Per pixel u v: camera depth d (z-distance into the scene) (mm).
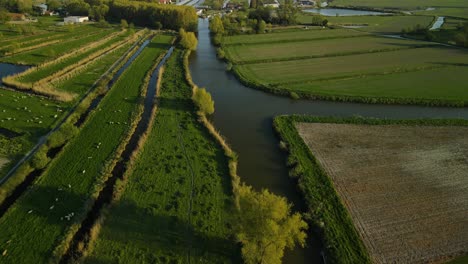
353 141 56031
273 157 52781
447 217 40062
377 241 36875
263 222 31375
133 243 35812
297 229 32219
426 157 51656
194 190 43812
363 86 79750
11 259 33719
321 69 92875
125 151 52594
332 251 35750
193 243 36156
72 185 43906
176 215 39625
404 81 83000
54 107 65812
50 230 37156
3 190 42312
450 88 78062
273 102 73125
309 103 72688
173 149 52750
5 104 65438
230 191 44000
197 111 65188
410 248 35938
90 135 56062
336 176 47344
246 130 61000
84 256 34031
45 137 54844
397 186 45281
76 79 81562
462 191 44344
